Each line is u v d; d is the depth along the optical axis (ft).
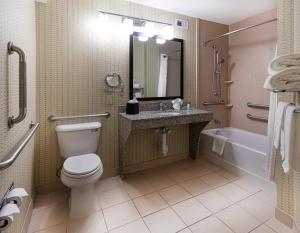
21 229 4.37
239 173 7.70
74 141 6.51
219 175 7.84
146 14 8.04
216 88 10.35
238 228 4.87
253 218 5.24
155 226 5.00
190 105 9.43
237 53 10.16
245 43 9.73
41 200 6.27
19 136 4.20
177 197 6.31
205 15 9.12
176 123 7.21
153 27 8.14
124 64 7.72
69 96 6.84
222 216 5.34
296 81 4.01
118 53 7.55
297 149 4.11
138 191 6.72
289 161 4.16
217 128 10.57
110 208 5.77
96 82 7.25
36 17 6.22
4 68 3.22
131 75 7.80
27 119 5.06
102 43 7.23
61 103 6.74
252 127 9.67
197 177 7.70
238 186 6.93
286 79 3.99
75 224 5.11
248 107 9.80
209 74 10.05
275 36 8.42
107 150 7.70
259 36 9.07
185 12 8.77
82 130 6.59
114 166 7.89
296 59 3.99
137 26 7.73
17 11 4.10
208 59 9.96
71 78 6.82
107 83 7.38
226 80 10.72
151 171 8.34
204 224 5.04
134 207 5.81
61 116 6.75
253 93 9.52
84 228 4.96
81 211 5.41
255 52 9.30
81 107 7.06
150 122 6.70
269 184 6.55
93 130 6.79
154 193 6.57
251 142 9.43
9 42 3.42
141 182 7.37
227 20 9.81
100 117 7.43
